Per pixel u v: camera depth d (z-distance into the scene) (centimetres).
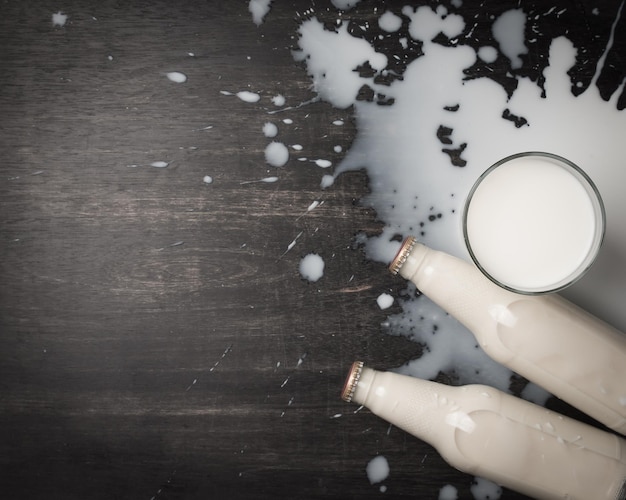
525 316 64
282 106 72
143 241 72
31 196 72
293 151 72
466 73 72
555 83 71
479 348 71
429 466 70
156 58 72
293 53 72
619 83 71
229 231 72
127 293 72
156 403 71
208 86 72
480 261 62
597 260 70
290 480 71
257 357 71
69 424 71
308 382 71
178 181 72
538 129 71
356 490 71
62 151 72
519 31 71
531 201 62
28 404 72
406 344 71
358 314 71
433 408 65
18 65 72
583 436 65
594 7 71
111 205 72
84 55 72
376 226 71
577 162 71
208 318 71
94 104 72
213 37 72
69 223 72
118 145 72
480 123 71
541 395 70
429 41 72
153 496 71
